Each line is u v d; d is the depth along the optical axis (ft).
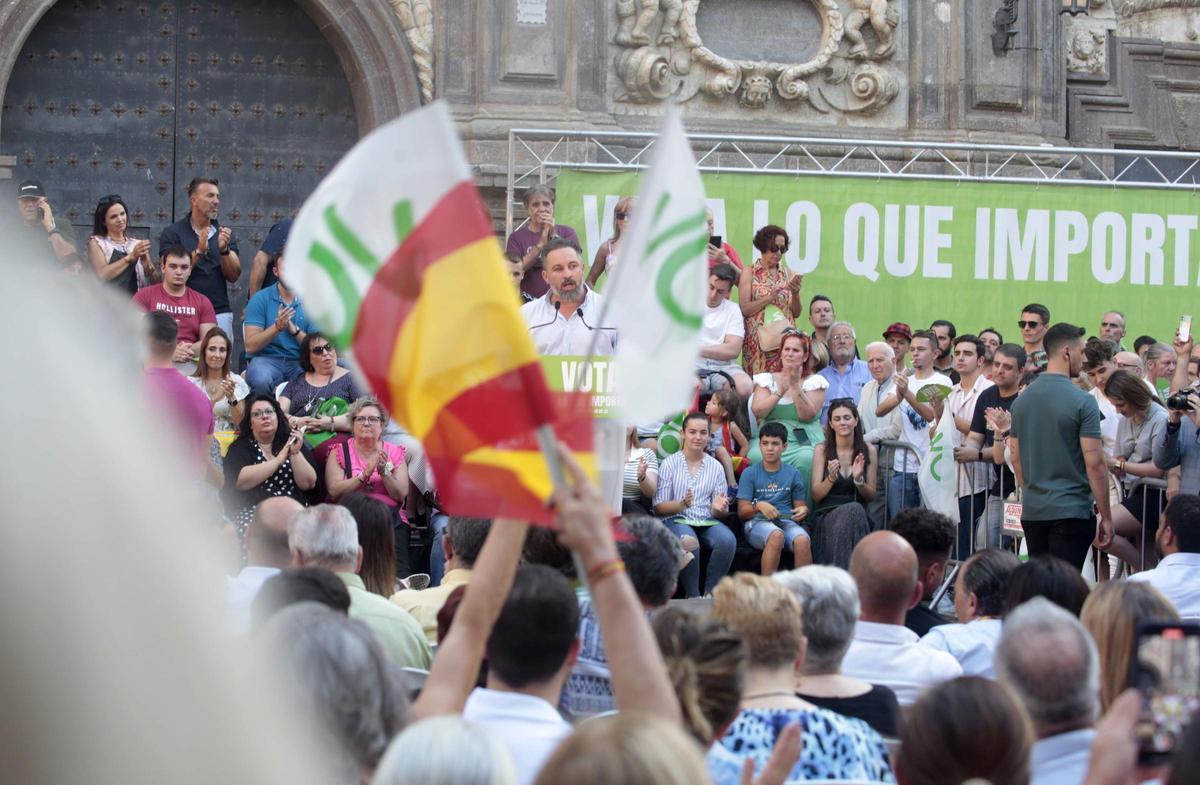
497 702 12.55
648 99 57.88
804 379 39.22
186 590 2.96
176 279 40.65
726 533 35.45
